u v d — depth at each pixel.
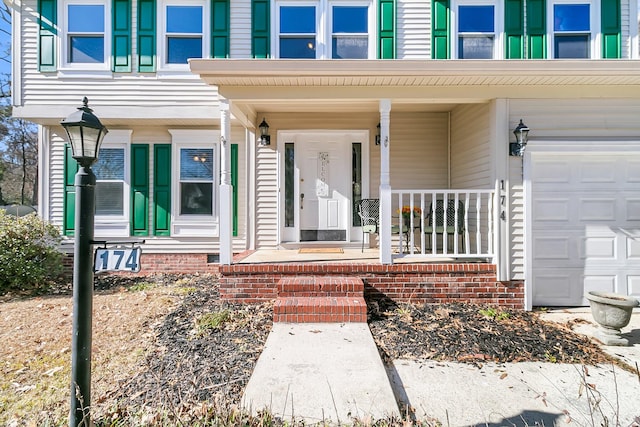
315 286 4.64
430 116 7.08
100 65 6.78
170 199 7.17
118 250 2.44
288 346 3.62
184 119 6.80
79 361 2.38
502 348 3.73
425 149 7.08
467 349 3.70
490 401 2.85
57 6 6.71
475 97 5.06
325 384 2.93
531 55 6.39
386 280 5.07
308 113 7.03
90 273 2.45
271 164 7.04
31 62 6.73
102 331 4.15
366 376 3.06
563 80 4.85
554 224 5.25
